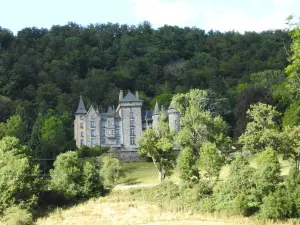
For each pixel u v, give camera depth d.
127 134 110.56
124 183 76.69
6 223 57.44
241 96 109.81
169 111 111.31
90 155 100.50
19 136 105.62
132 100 112.69
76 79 179.12
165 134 78.81
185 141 76.31
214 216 55.56
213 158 64.81
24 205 61.59
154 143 75.62
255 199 55.50
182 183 65.12
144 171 86.44
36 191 64.69
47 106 146.62
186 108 85.31
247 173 57.84
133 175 83.00
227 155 77.56
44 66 189.25
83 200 67.00
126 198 65.00
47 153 94.81
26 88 162.50
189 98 87.00
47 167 90.12
